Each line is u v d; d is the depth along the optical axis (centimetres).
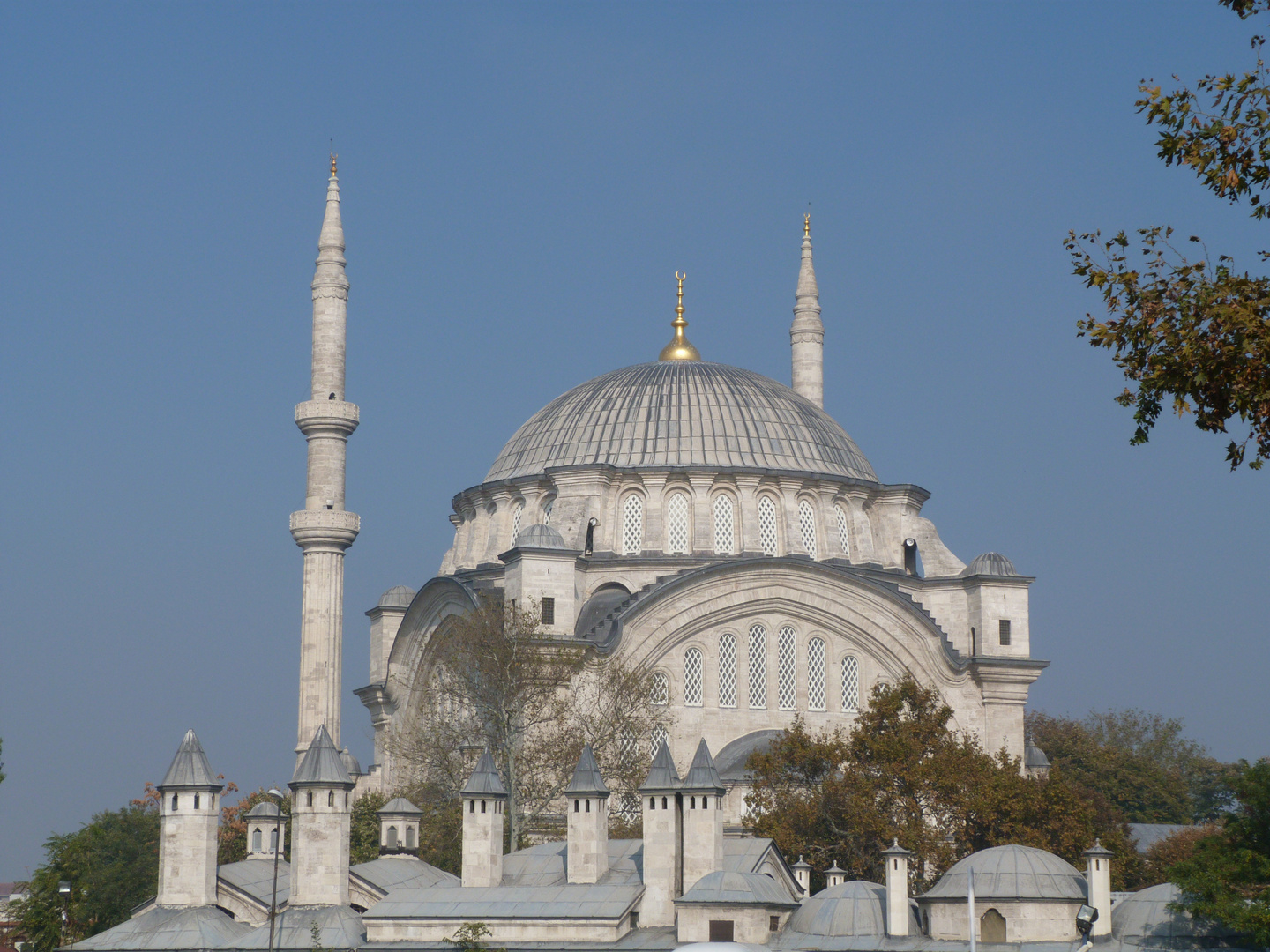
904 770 7969
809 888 7550
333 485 10262
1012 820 7906
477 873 6688
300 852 6562
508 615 8750
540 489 9944
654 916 6412
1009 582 9650
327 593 10025
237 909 6769
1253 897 5953
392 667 10088
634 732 8512
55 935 8700
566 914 6266
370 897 6738
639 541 9656
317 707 9906
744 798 8150
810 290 11856
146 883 9062
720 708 9150
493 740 8431
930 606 9850
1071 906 6009
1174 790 14088
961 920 6041
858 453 10475
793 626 9375
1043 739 14462
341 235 10581
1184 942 6012
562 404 10438
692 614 9112
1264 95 3462
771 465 9831
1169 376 3538
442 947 6275
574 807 6688
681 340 11094
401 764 9662
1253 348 3438
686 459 9781
